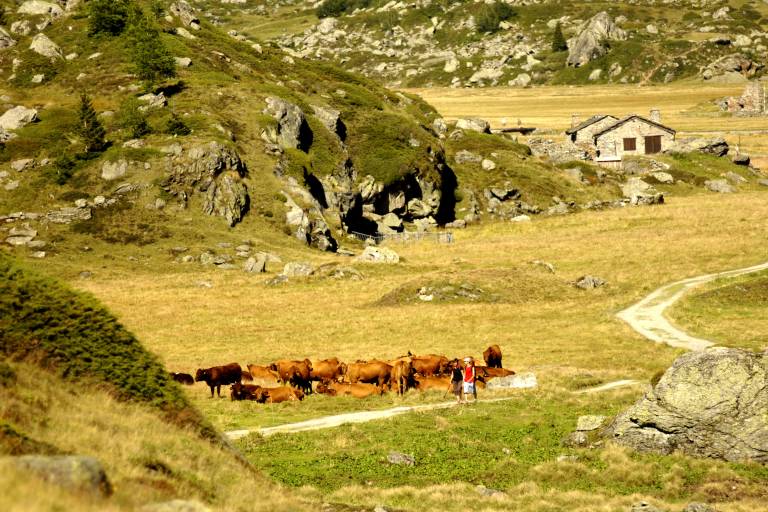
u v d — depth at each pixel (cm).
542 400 3306
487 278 6869
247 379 3703
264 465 2366
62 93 12162
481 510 1952
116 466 1391
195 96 11812
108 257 8456
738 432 2417
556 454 2552
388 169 12138
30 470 1088
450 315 5959
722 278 6612
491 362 4088
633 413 2569
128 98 11644
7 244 8438
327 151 12044
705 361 2520
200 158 9788
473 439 2709
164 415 1847
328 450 2548
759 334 4966
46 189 9612
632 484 2266
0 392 1484
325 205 11212
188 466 1600
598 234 9594
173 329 5759
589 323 5578
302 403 3356
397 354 4709
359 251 10256
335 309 6400
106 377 1812
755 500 2102
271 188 10244
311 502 1856
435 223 12025
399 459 2428
